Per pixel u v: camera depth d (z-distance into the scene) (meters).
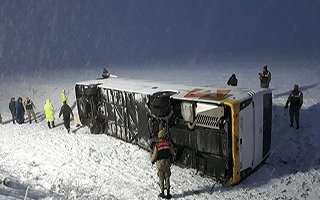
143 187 10.04
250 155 10.37
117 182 10.43
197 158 10.71
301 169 11.25
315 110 14.67
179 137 11.15
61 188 10.09
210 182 10.21
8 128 18.97
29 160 12.81
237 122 9.60
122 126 14.27
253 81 21.19
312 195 9.40
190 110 10.73
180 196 9.39
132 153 12.88
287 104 14.24
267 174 10.77
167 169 9.07
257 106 10.61
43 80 31.58
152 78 25.64
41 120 20.39
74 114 18.03
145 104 12.48
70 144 14.23
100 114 15.89
